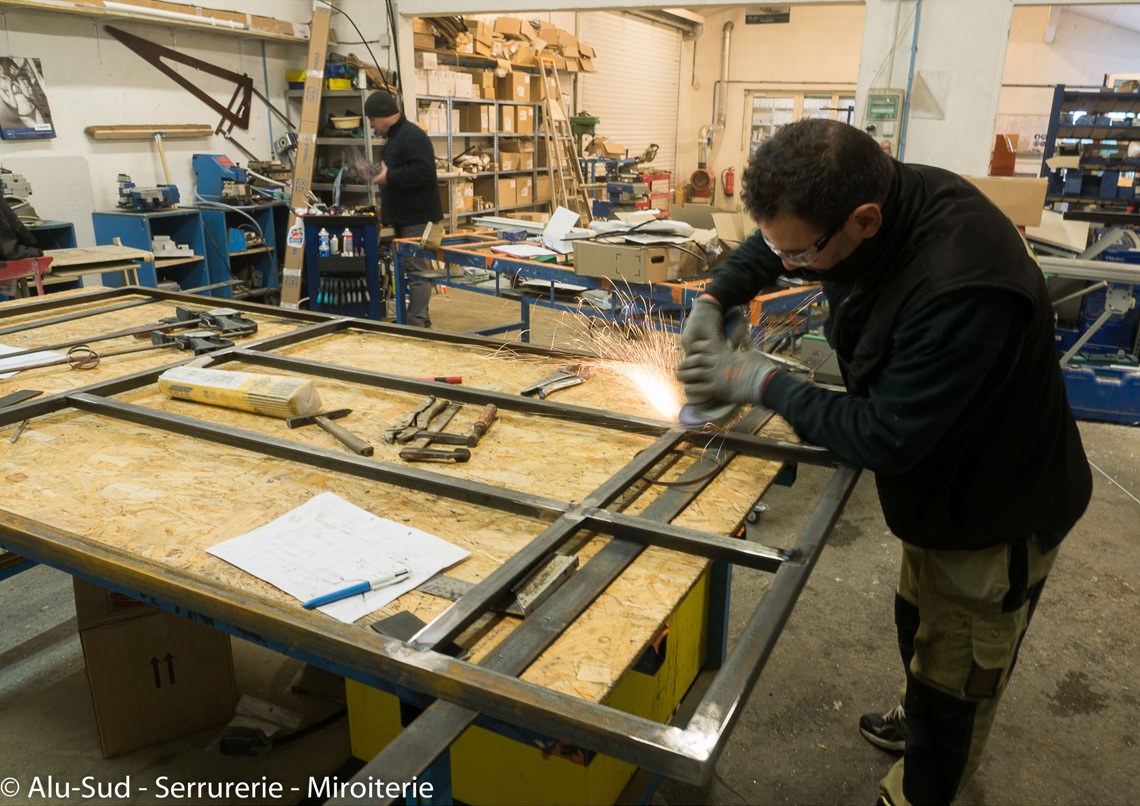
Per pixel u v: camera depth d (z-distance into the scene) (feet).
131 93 18.45
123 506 4.23
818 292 10.44
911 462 3.54
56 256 14.39
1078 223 13.56
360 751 6.00
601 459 4.92
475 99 24.39
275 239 21.56
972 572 4.23
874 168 3.32
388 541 3.87
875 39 15.69
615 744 2.60
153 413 5.22
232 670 6.58
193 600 3.36
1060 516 4.20
